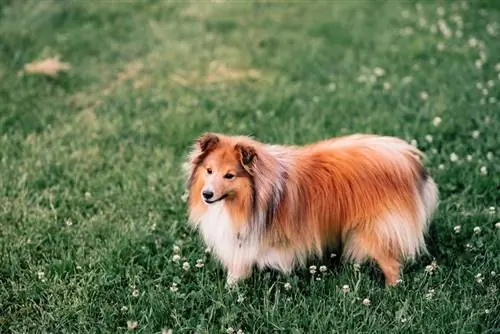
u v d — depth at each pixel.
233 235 2.20
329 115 3.19
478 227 2.45
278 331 2.16
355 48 3.85
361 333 2.12
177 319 2.17
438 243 2.44
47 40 3.87
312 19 4.27
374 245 2.25
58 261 2.38
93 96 3.38
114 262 2.39
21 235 2.50
